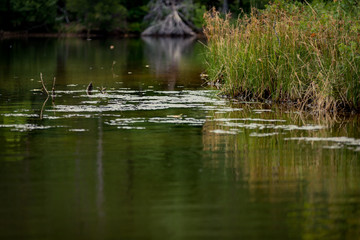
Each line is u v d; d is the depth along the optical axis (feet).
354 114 73.92
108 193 42.22
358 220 37.37
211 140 58.95
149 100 85.66
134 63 154.51
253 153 53.83
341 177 46.34
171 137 60.39
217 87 102.27
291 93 81.82
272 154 53.47
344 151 54.60
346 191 42.88
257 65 85.71
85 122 68.08
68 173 47.16
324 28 79.00
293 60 81.82
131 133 62.03
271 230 35.86
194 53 193.77
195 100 85.81
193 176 46.57
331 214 38.32
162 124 67.05
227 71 90.48
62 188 43.32
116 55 184.34
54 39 296.51
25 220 37.14
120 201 40.55
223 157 52.39
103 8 332.60
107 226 36.22
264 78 85.51
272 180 45.55
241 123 67.92
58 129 63.98
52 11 336.70
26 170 47.96
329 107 76.18
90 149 55.11
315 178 46.06
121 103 82.58
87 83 108.47
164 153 53.78
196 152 54.19
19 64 149.79
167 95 91.56
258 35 86.89
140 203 40.16
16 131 62.95
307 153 53.83
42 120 69.31
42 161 50.75
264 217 37.81
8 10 328.90
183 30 328.90
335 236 35.01
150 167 49.03
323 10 82.64
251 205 39.93
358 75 74.95
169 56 180.14
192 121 69.00
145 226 36.24
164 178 45.96
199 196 41.68
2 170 47.93
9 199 40.93
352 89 75.10
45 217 37.63
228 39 93.25
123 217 37.68
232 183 44.73
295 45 82.53
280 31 84.33
